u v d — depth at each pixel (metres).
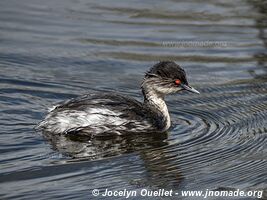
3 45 20.23
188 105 16.33
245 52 20.25
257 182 12.13
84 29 22.02
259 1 25.19
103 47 20.45
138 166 12.63
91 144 13.68
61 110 14.12
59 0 25.17
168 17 23.45
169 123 14.87
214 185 12.01
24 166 12.38
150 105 14.97
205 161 12.99
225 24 22.72
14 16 23.03
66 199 11.20
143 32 21.88
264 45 20.81
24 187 11.55
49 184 11.70
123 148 13.56
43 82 17.28
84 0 25.28
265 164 12.88
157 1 25.25
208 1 25.31
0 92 16.34
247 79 18.08
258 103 16.34
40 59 19.20
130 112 14.42
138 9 24.27
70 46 20.41
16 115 14.91
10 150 13.06
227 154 13.34
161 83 14.91
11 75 17.67
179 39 21.27
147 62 19.27
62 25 22.34
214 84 17.73
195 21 23.03
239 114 15.66
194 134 14.43
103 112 14.18
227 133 14.48
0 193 11.29
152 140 14.08
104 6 24.61
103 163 12.70
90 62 19.16
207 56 19.92
